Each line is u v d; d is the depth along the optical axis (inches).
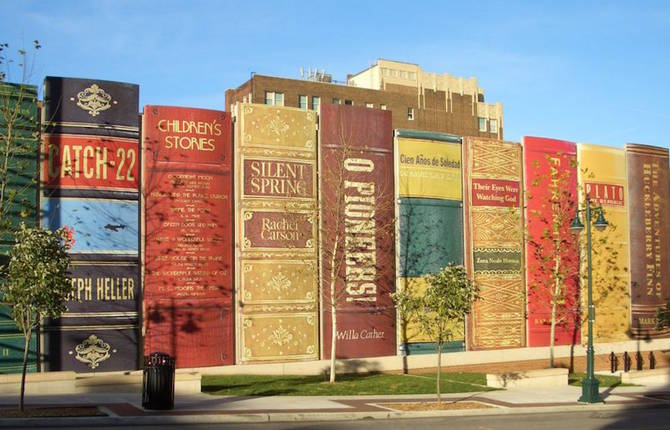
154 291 1263.5
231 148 1353.3
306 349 1378.0
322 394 1080.2
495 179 1626.5
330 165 1430.9
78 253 1205.7
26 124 1185.4
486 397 1103.6
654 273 1841.8
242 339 1325.0
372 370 1427.2
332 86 3592.5
